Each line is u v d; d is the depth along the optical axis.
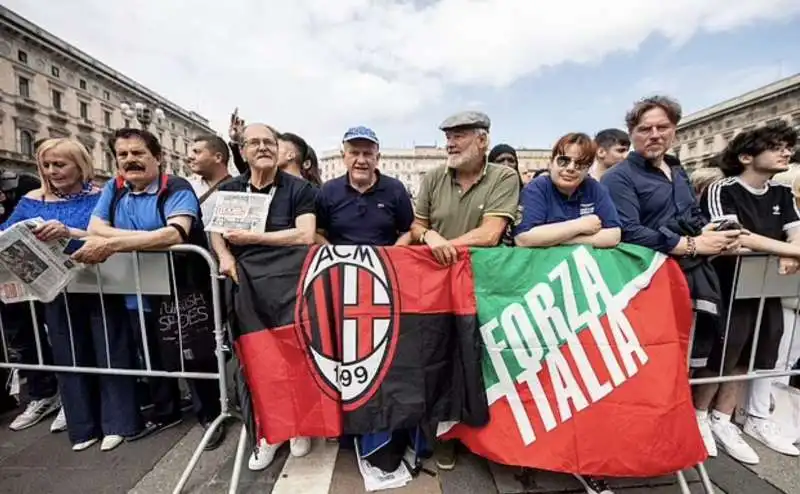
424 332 1.90
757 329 2.06
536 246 1.91
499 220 2.04
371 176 2.26
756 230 2.09
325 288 1.88
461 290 1.90
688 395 1.77
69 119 30.36
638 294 1.81
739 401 2.38
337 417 1.87
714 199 2.18
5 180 2.68
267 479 1.90
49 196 2.28
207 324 2.14
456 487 1.85
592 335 1.80
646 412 1.71
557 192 1.98
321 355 1.87
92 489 1.83
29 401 2.48
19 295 1.99
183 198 2.08
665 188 2.06
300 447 2.06
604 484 1.81
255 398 1.84
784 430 2.18
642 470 1.69
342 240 2.27
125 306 2.18
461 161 2.12
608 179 2.14
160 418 2.34
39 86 27.89
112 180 2.19
